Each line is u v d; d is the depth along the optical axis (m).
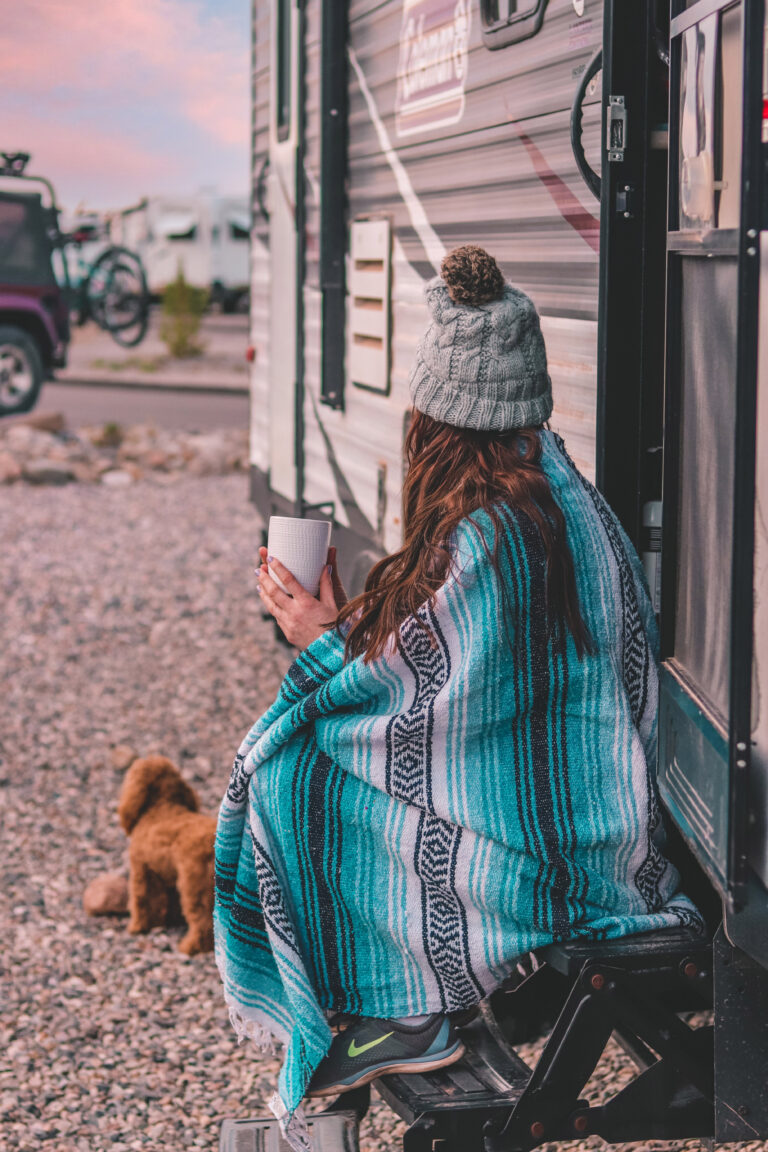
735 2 1.71
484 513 1.98
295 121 4.79
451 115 3.16
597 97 2.34
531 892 1.98
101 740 5.04
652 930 2.03
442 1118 1.98
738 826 1.72
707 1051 2.02
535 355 2.03
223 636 6.38
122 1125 2.74
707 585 1.92
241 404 15.45
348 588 4.30
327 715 2.06
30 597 7.05
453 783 1.99
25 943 3.52
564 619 1.99
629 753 2.04
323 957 2.07
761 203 1.64
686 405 2.04
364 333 3.99
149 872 3.55
